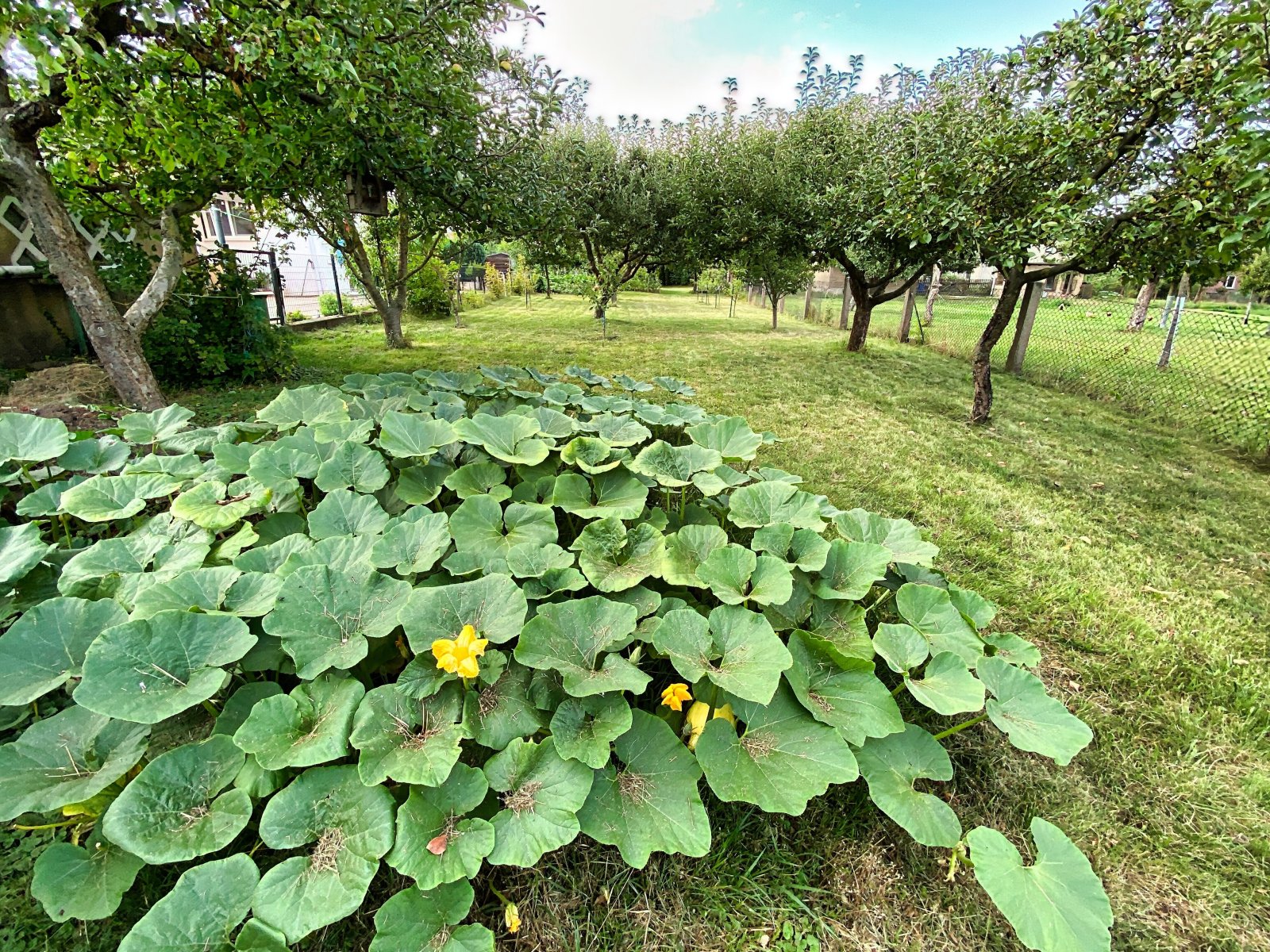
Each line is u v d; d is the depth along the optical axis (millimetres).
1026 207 3961
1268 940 1224
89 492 1894
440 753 1171
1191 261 3545
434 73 3326
